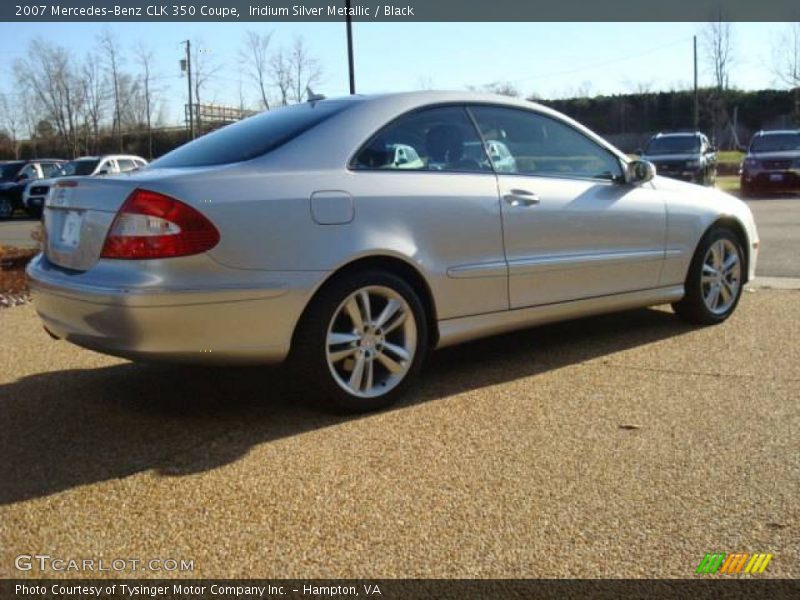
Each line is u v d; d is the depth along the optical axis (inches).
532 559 95.0
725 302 219.9
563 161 184.4
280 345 135.8
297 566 94.3
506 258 166.2
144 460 125.2
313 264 136.6
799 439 130.9
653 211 196.5
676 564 93.7
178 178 130.0
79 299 131.3
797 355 181.8
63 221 144.6
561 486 114.3
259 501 110.6
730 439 131.4
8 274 345.4
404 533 101.4
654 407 147.9
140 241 126.5
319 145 144.4
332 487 114.7
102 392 162.2
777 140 821.9
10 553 97.5
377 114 154.2
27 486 115.9
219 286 128.3
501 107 176.1
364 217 143.6
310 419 143.7
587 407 148.6
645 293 198.2
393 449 128.9
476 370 175.3
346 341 143.3
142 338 126.8
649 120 1871.3
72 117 1382.9
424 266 152.0
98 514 107.1
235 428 139.5
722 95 1617.9
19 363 187.2
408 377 151.6
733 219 218.7
